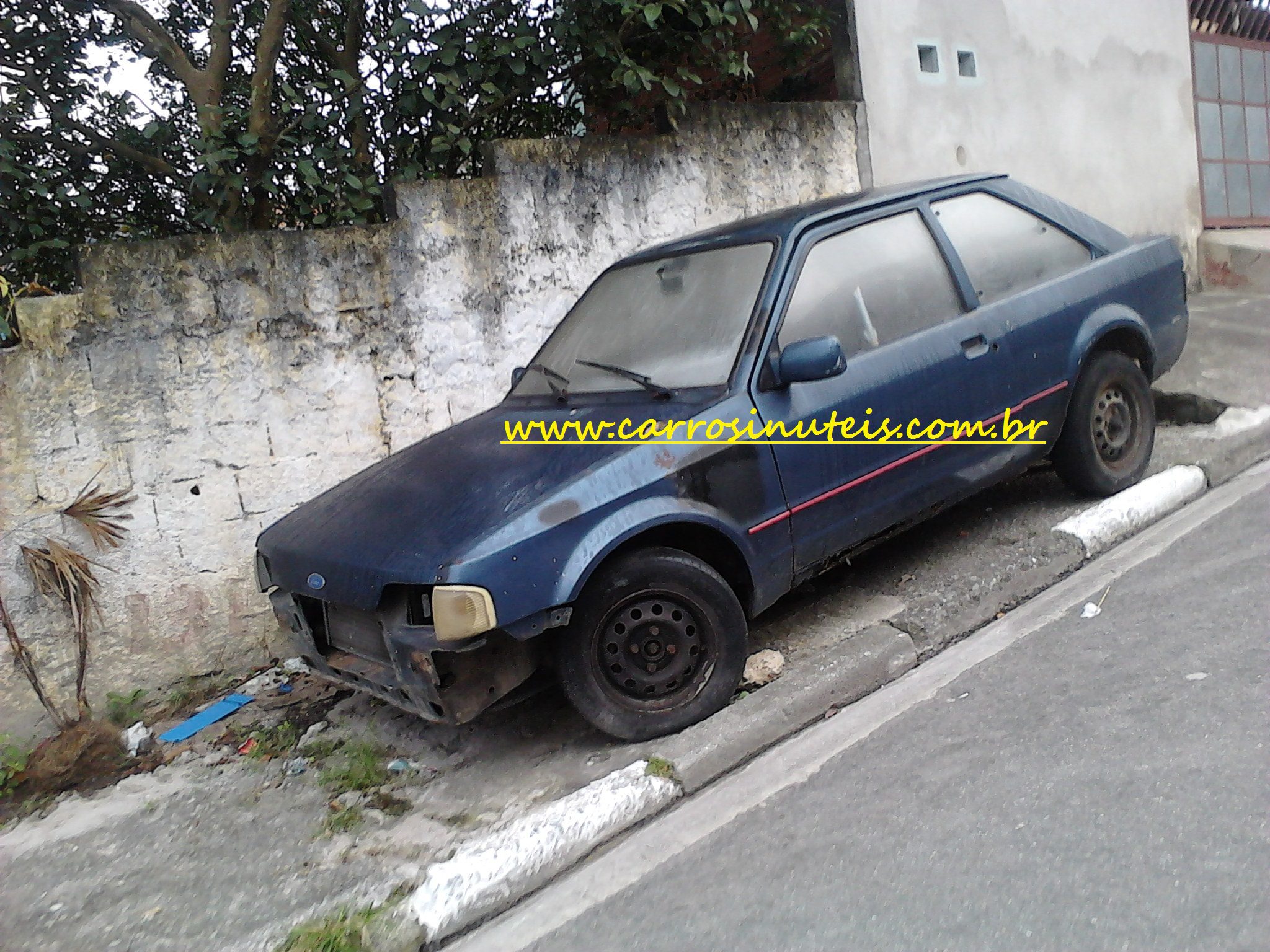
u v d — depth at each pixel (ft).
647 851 10.44
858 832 9.75
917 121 24.75
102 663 15.65
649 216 20.42
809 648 14.01
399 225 17.75
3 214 17.63
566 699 13.14
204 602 16.39
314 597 12.46
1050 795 9.54
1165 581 13.60
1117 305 16.25
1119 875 8.29
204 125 17.85
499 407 15.57
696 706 12.20
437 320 18.17
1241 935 7.37
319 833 11.93
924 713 11.79
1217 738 9.80
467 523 11.34
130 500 15.72
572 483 11.44
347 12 20.11
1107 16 28.71
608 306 15.47
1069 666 11.94
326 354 17.22
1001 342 14.75
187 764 14.33
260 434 16.74
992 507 17.78
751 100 25.09
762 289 13.32
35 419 15.01
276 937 9.76
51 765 13.96
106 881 11.56
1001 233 15.76
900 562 16.30
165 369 15.93
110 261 15.47
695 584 12.00
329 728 14.73
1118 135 29.17
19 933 10.77
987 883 8.57
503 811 11.56
